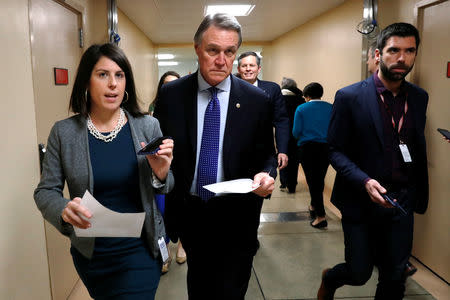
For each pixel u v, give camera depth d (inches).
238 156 60.1
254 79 113.2
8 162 63.1
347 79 164.9
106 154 49.6
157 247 51.7
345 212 69.9
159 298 93.2
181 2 167.5
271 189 54.7
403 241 65.2
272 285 98.9
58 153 48.7
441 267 98.7
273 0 165.9
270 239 131.2
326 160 139.6
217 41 53.4
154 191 52.2
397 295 65.8
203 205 61.2
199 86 60.5
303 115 139.9
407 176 66.0
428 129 100.9
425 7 100.4
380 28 119.1
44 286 78.1
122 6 171.5
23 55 69.6
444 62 93.0
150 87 286.7
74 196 49.2
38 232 74.9
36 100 75.4
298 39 244.2
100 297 50.1
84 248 48.6
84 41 109.6
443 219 97.1
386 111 66.2
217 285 61.4
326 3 172.1
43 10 80.6
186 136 60.9
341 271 72.3
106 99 48.4
